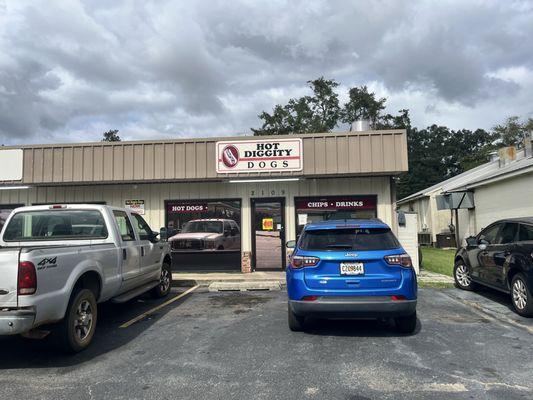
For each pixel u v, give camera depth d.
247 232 12.97
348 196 12.76
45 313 5.02
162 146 12.28
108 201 13.38
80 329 5.83
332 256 6.06
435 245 27.84
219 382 4.66
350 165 11.86
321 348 5.84
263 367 5.11
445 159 67.00
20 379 4.82
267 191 13.00
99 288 6.38
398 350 5.73
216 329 6.89
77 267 5.70
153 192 13.30
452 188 26.95
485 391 4.38
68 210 7.18
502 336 6.41
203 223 13.14
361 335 6.47
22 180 12.52
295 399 4.21
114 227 7.19
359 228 6.39
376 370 4.99
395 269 6.02
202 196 13.16
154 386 4.57
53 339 5.45
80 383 4.68
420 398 4.22
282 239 12.88
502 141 52.50
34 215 7.22
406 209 35.69
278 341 6.18
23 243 7.08
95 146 12.41
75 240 7.04
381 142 11.84
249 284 10.73
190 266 13.05
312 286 6.08
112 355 5.65
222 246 13.02
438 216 28.30
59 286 5.30
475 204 23.11
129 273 7.49
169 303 9.12
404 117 60.34
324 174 12.00
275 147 12.04
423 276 12.24
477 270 9.52
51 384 4.66
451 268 14.12
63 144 12.47
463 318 7.56
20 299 4.77
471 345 5.96
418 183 64.25
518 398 4.21
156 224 13.24
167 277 9.98
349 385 4.55
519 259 7.62
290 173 12.00
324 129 50.41
